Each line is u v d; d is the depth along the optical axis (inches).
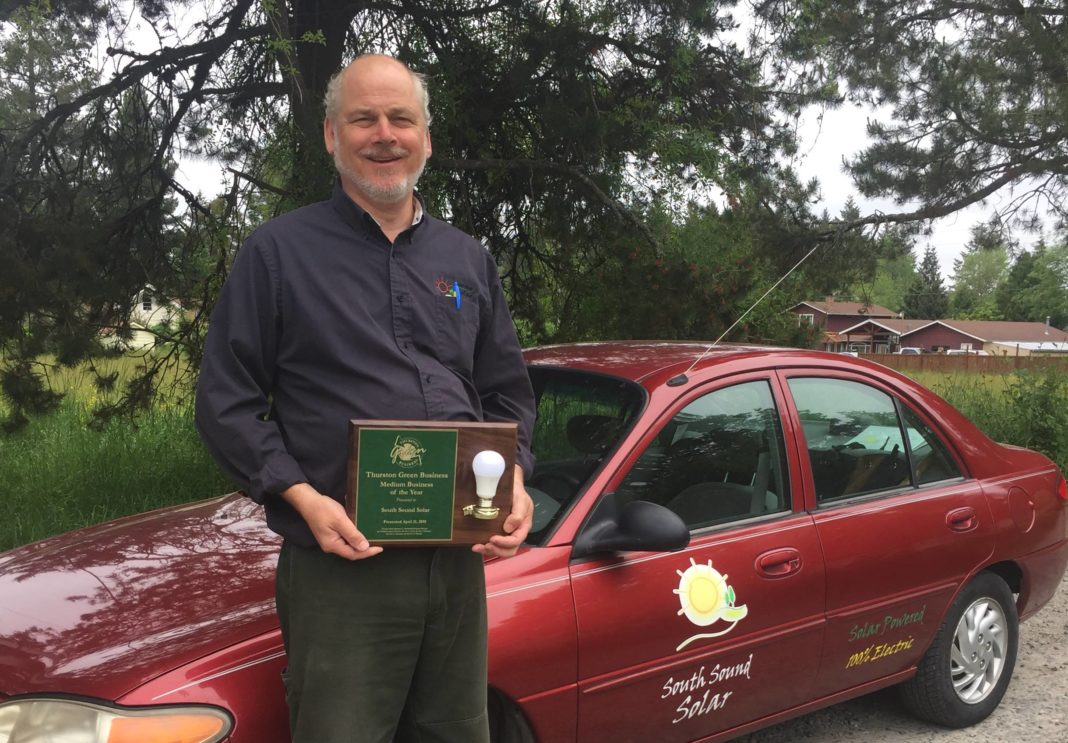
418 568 71.9
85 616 89.5
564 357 135.8
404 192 75.7
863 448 136.2
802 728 146.9
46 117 278.8
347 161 75.2
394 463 68.7
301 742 71.1
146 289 274.5
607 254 312.2
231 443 70.4
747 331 305.7
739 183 336.8
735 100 326.6
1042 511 155.3
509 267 351.9
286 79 264.4
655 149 299.6
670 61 291.1
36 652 83.6
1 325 222.2
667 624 105.6
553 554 100.1
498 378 84.4
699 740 113.0
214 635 83.4
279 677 81.5
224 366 71.9
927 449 145.3
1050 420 338.6
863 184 508.7
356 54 300.2
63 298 233.0
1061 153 471.2
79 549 110.6
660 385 117.8
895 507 134.1
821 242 462.3
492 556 97.7
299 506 69.2
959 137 489.4
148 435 291.3
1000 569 154.5
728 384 123.7
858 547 126.7
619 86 307.0
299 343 73.0
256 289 72.6
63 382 257.0
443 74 286.5
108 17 275.9
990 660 149.2
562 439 116.9
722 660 111.5
